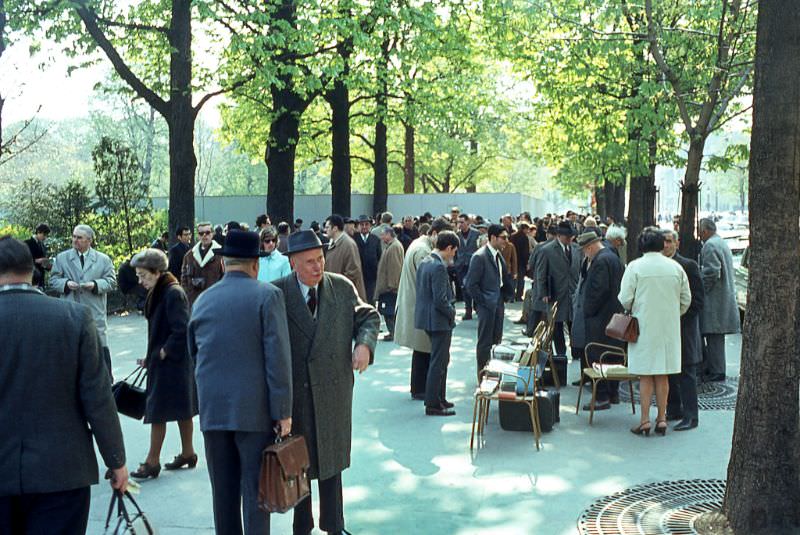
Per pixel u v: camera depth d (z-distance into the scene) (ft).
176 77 54.95
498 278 31.50
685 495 19.53
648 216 59.57
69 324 12.49
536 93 54.90
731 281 31.99
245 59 58.44
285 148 67.82
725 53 34.83
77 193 64.54
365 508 19.11
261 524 14.75
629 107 45.83
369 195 108.68
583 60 46.21
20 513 12.45
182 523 18.30
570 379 33.86
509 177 187.62
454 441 24.63
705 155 45.21
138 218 65.31
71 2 51.90
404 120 85.76
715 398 29.96
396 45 76.69
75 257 29.78
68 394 12.48
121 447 12.89
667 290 24.49
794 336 16.53
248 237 15.35
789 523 16.53
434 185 151.23
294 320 16.24
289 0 58.03
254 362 14.79
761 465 16.63
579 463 22.31
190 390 21.80
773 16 15.94
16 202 77.77
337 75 62.80
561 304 35.50
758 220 16.48
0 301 12.30
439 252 27.61
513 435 25.26
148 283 21.66
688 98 42.09
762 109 16.20
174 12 54.85
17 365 12.11
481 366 31.32
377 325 16.99
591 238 28.81
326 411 16.39
